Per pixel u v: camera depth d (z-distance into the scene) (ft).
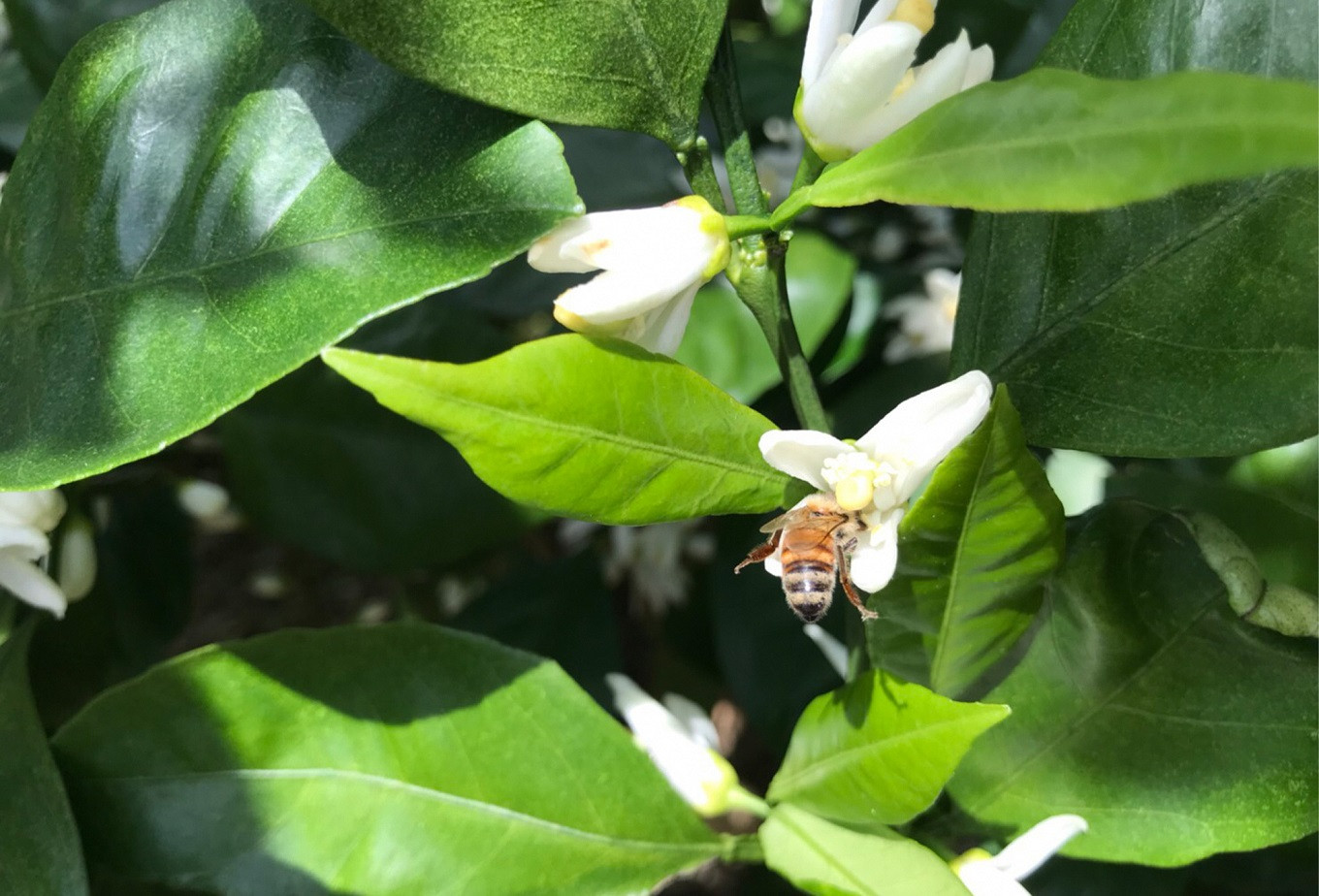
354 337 0.67
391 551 0.69
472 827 0.48
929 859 0.43
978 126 0.35
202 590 1.31
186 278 0.42
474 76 0.40
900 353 0.88
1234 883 0.70
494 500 0.68
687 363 0.70
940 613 0.45
